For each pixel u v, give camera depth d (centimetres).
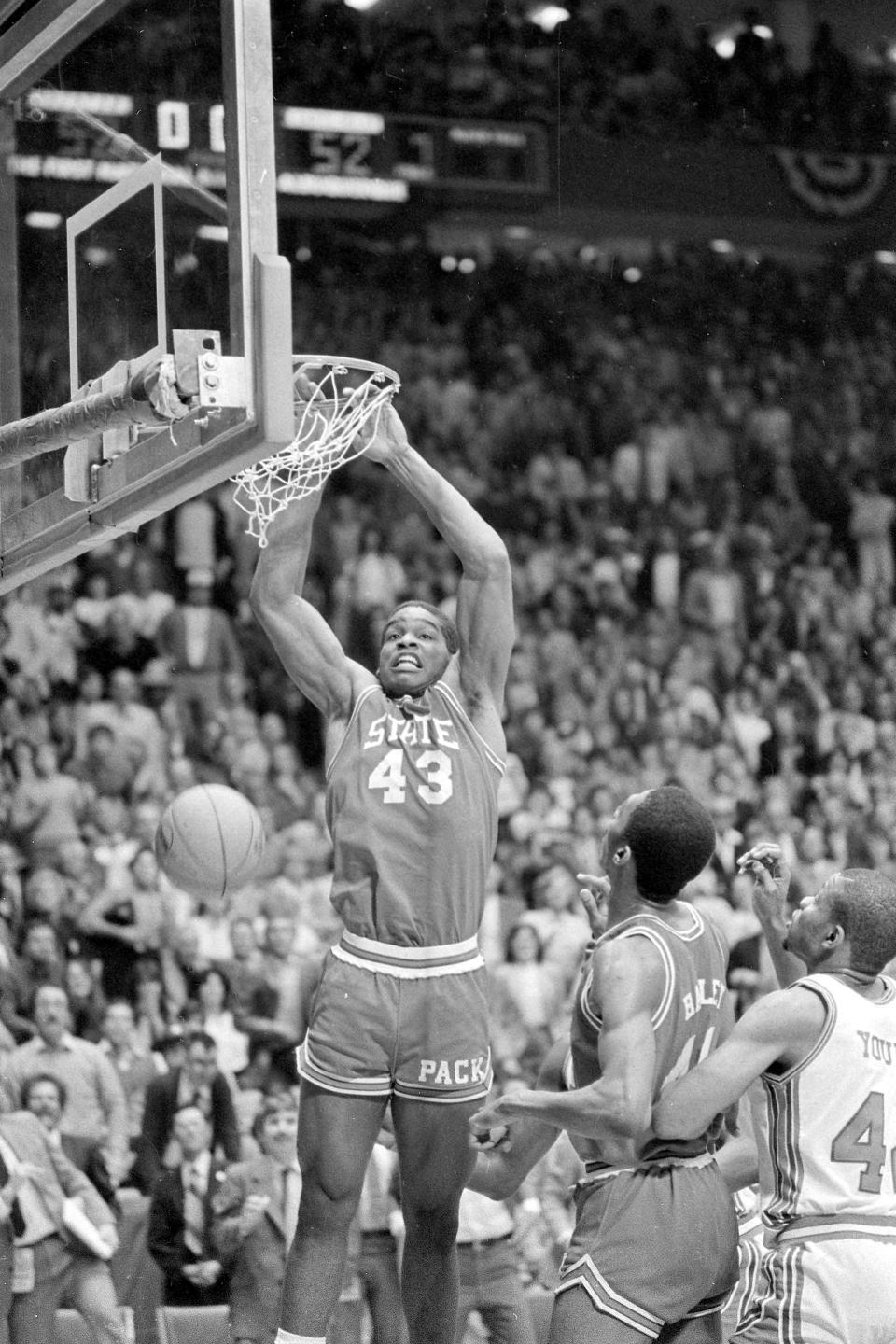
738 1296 438
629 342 1628
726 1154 395
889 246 1725
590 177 1648
